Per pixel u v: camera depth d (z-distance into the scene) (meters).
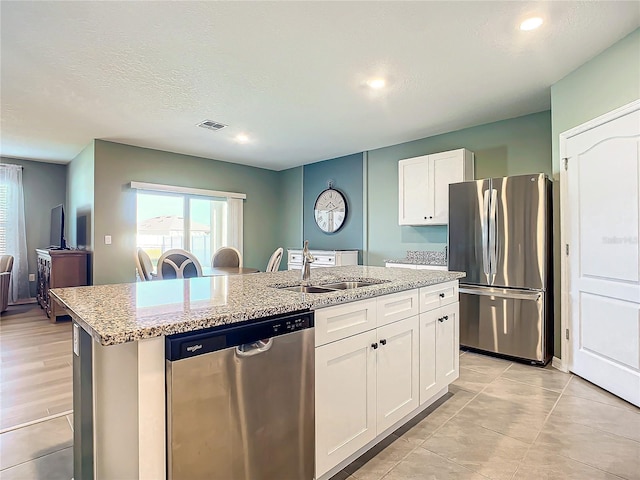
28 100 3.36
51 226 6.12
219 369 1.22
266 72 2.81
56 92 3.18
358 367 1.78
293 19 2.13
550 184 3.25
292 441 1.46
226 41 2.36
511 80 2.98
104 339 0.99
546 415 2.26
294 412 1.47
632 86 2.34
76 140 4.80
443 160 4.12
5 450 1.92
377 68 2.75
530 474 1.69
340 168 5.77
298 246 6.51
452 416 2.25
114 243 4.92
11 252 6.01
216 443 1.22
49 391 2.63
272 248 6.81
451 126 4.18
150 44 2.39
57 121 3.98
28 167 6.19
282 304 1.44
